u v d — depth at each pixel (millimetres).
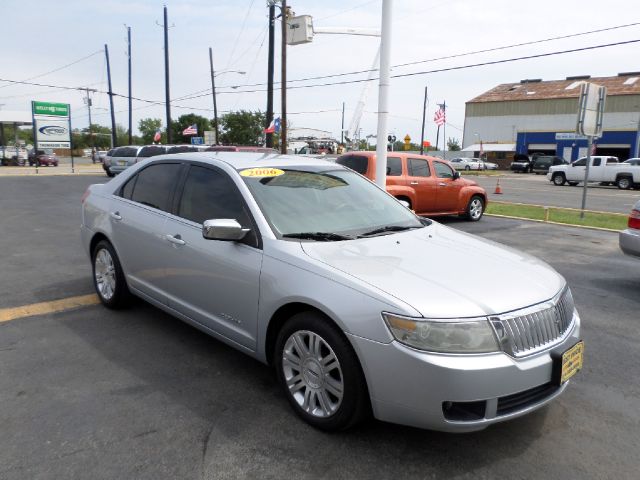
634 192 25562
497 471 2828
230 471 2777
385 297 2826
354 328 2865
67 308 5359
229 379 3836
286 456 2914
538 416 3420
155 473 2748
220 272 3744
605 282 6891
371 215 4184
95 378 3812
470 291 2932
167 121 42375
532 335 2896
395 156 11859
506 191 24875
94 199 5445
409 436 3131
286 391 3363
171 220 4312
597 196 22203
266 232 3545
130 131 48000
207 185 4184
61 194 17781
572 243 9828
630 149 50938
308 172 4398
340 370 2982
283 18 24234
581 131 12758
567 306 3297
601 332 5023
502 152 62125
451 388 2658
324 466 2836
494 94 66500
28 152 48719
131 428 3164
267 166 4238
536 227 12070
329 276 3074
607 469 2867
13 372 3883
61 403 3441
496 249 3801
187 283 4098
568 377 3006
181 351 4320
